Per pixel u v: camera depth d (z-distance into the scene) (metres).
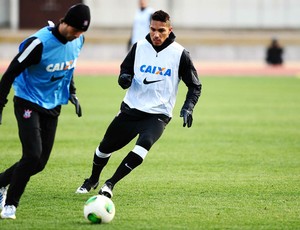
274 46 132.88
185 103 32.78
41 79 30.08
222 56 144.00
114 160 45.16
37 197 34.31
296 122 63.28
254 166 43.38
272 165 43.75
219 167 42.94
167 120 33.25
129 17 154.88
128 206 32.91
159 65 32.78
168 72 32.84
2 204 31.61
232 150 49.00
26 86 30.11
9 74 29.06
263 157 46.44
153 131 32.25
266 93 88.19
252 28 158.62
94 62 136.38
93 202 29.58
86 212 29.59
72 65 30.78
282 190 36.78
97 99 78.75
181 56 32.88
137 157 31.53
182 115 32.38
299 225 29.98
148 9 78.88
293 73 118.38
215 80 106.06
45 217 30.55
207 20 157.88
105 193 31.08
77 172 40.62
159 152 48.00
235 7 158.25
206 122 62.88
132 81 33.31
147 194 35.47
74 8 29.14
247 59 144.12
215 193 35.88
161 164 43.72
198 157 46.25
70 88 33.31
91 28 153.38
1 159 44.16
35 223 29.50
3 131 55.56
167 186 37.38
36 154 29.28
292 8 158.62
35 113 30.03
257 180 39.22
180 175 40.38
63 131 56.34
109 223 29.69
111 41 141.38
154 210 32.22
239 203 33.84
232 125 61.16
